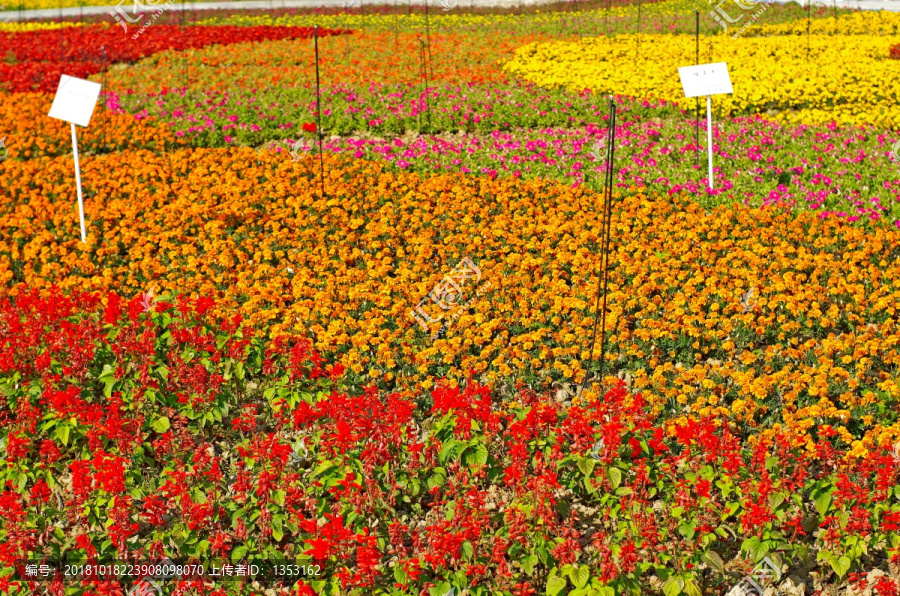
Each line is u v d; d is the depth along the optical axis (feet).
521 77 71.41
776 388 28.19
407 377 30.04
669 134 53.36
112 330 31.17
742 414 26.99
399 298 34.86
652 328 31.58
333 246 39.14
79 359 28.43
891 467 22.02
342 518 21.42
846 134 52.31
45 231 42.75
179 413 27.73
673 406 28.14
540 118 59.11
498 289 34.91
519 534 21.25
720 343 31.73
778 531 22.27
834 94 62.44
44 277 39.14
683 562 21.20
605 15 105.19
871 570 22.12
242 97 66.03
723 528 22.29
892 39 82.23
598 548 20.36
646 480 22.86
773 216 40.09
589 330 31.91
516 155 50.03
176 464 25.54
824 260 35.22
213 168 49.39
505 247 38.47
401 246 39.93
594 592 19.90
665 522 22.49
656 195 43.50
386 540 23.02
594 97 62.13
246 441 25.96
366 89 66.33
